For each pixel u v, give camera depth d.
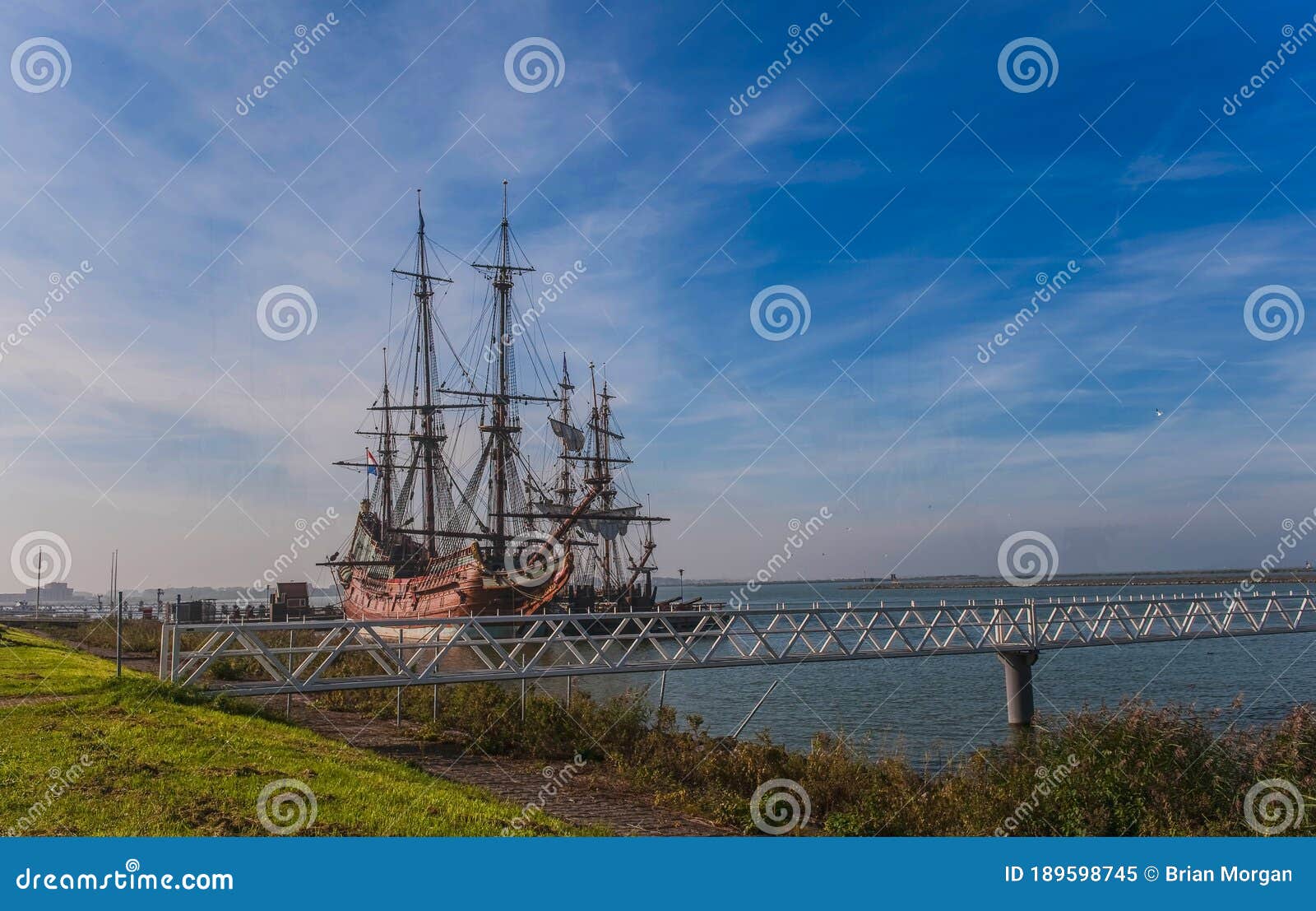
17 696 20.75
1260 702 37.00
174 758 15.37
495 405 87.25
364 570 102.69
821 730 32.38
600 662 27.78
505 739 23.89
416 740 23.84
